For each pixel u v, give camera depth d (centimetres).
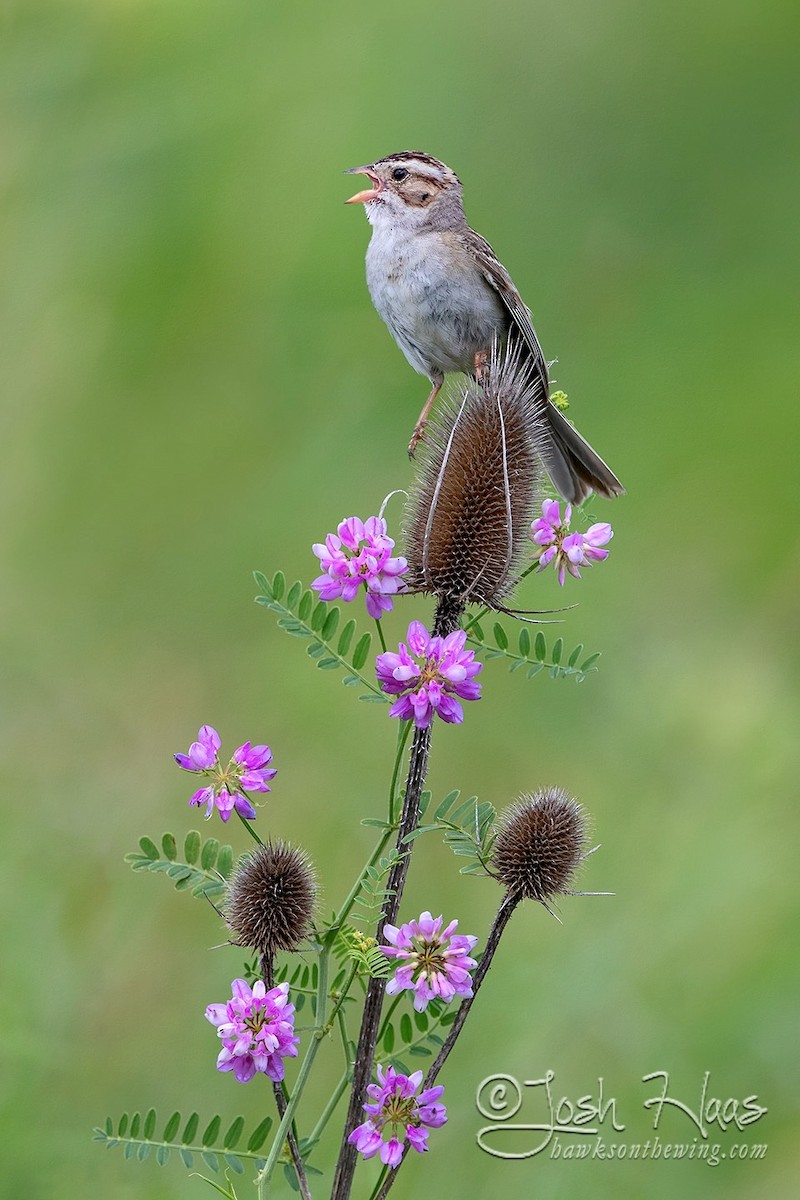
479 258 997
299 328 1411
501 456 575
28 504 1314
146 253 1409
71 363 1367
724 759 1108
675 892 999
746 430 1412
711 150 1594
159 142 1448
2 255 1382
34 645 1224
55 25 1456
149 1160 820
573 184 1570
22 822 1060
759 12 1653
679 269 1529
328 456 1342
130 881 994
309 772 1109
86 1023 918
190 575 1277
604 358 1472
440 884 1005
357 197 1024
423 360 1027
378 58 1562
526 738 1138
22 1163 828
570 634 1205
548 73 1620
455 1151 839
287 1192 758
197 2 1491
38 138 1420
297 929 535
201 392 1371
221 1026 518
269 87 1512
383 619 1190
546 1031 909
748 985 939
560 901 992
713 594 1288
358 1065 521
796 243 1536
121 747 1157
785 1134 875
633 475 1389
